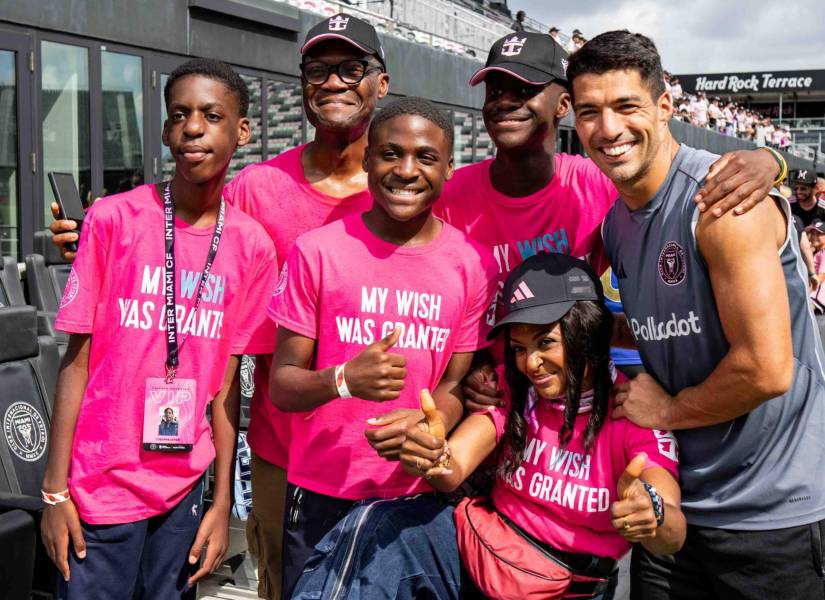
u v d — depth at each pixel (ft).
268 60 37.35
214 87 8.17
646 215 7.68
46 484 8.10
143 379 8.17
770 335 6.89
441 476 7.55
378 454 7.47
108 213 8.15
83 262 8.11
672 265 7.51
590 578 7.73
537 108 9.24
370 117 9.54
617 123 7.30
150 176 31.99
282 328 8.10
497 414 8.11
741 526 7.71
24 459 11.44
